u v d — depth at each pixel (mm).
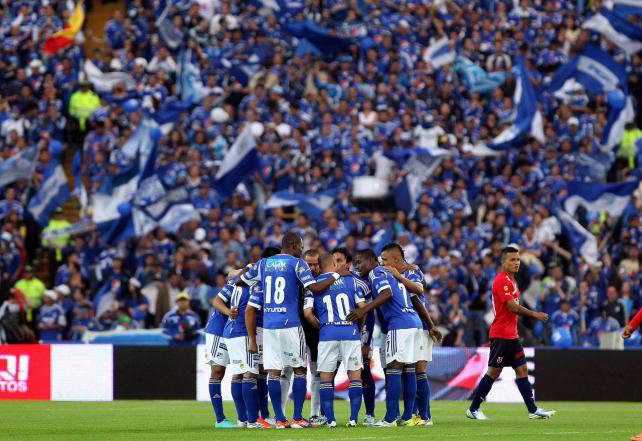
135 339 83875
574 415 59500
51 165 99625
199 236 94250
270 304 47188
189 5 114562
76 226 96500
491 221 95875
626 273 90938
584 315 87375
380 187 98938
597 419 55531
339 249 48500
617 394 75375
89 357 76750
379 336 76312
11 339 86750
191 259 89625
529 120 103000
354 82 110000
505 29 116500
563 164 103188
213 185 97312
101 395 76375
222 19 114375
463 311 84938
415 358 48969
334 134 102625
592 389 75562
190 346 76375
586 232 94312
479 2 120062
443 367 76188
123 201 97625
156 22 115625
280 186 100688
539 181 100438
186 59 111188
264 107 106875
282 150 102000
